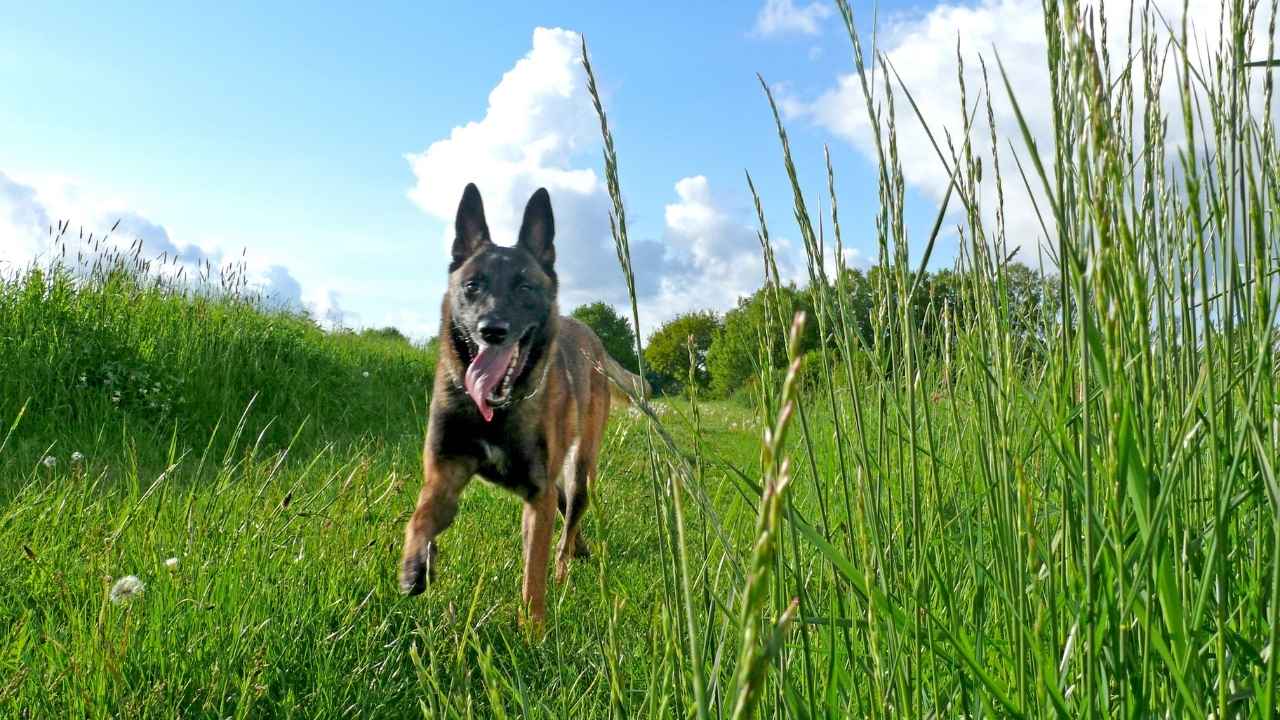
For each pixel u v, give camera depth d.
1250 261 0.93
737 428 7.95
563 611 3.53
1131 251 0.80
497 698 1.42
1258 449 0.88
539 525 3.94
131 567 3.09
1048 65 0.92
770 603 1.30
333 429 7.88
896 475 1.39
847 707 1.30
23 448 5.23
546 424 4.14
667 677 1.24
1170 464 0.96
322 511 3.76
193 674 2.47
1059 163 0.89
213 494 3.62
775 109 1.15
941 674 1.37
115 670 2.17
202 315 8.16
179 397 6.91
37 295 6.92
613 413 7.02
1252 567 1.15
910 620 1.14
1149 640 0.96
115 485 4.31
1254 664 1.01
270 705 2.48
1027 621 1.18
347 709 2.52
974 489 1.55
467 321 4.20
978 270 1.23
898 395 1.26
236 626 2.69
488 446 4.01
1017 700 1.15
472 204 4.84
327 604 3.12
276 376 8.01
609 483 5.56
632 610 2.53
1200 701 1.03
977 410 1.27
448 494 4.07
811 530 1.09
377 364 10.57
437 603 3.42
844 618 1.23
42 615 2.86
